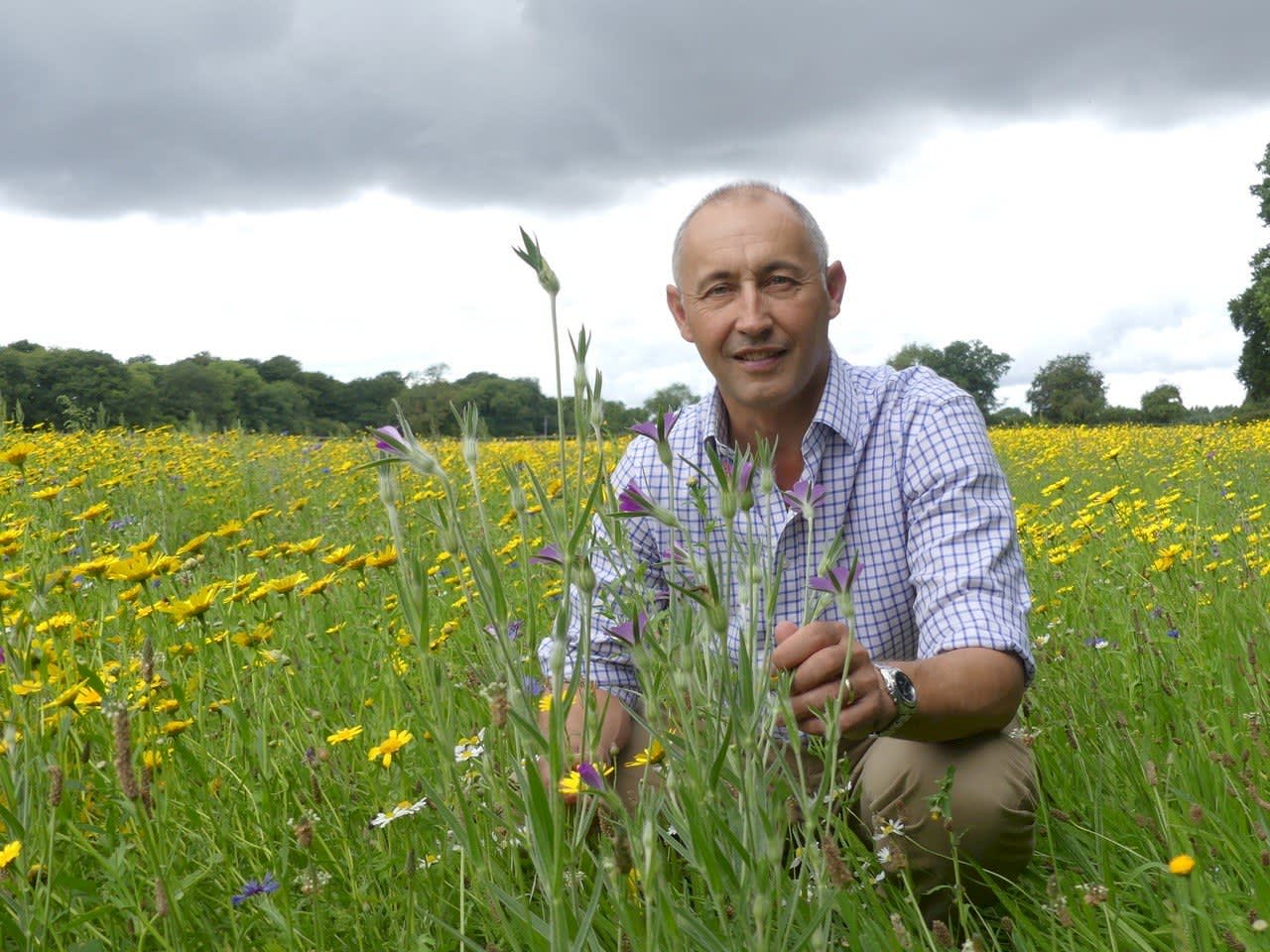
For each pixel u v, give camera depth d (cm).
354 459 894
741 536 220
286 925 177
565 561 121
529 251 122
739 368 225
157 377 5431
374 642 338
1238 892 181
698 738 143
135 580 304
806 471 236
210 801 225
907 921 198
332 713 280
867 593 239
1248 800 210
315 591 333
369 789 229
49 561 381
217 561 521
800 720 175
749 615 144
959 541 220
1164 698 277
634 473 252
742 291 221
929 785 213
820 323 226
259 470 875
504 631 124
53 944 182
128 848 199
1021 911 209
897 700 191
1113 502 559
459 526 124
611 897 147
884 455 236
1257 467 905
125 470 784
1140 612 352
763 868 121
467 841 139
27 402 4741
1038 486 961
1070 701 289
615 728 225
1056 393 7369
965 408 236
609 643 227
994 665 202
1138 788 230
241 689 290
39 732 216
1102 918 190
